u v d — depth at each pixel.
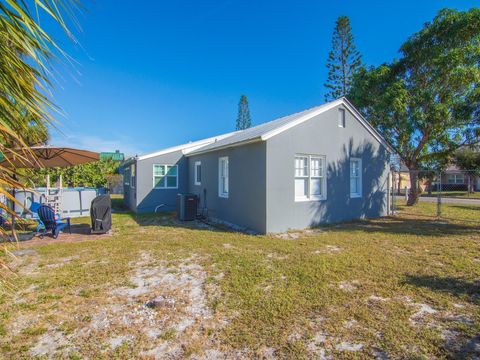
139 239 6.96
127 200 15.60
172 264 4.93
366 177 10.23
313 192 8.77
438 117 10.76
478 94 10.16
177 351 2.53
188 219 10.19
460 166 24.50
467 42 10.52
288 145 7.97
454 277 4.23
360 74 14.24
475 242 6.50
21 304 3.41
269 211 7.57
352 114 9.75
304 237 7.12
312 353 2.48
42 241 6.77
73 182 15.58
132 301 3.52
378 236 7.18
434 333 2.75
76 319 3.08
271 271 4.50
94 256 5.45
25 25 1.21
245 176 8.42
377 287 3.87
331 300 3.47
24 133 1.50
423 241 6.61
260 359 2.42
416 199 14.10
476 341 2.63
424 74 11.83
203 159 11.49
